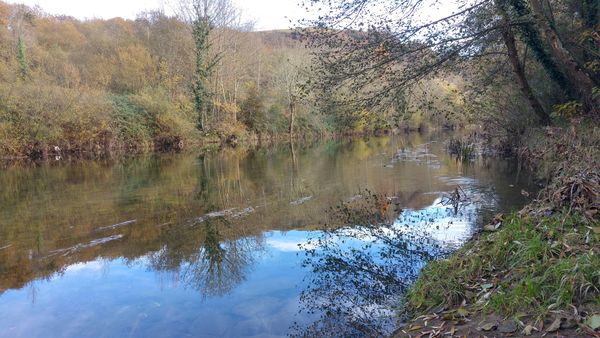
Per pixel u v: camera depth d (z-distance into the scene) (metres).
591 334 2.73
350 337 4.07
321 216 8.85
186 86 31.64
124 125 26.80
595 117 9.30
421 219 8.04
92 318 4.69
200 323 4.51
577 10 10.09
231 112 32.81
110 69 31.23
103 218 9.12
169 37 32.53
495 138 18.03
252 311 4.75
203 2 29.53
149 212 9.61
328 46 8.81
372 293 5.08
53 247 7.21
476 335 3.18
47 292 5.41
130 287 5.52
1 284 5.70
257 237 7.56
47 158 23.22
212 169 17.47
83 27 45.38
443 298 4.15
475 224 7.38
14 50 29.88
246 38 34.19
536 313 3.18
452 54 9.19
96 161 21.78
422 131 40.12
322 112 9.55
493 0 9.02
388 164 16.75
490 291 3.82
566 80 10.66
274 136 36.47
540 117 12.53
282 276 5.73
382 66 8.89
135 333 4.33
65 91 24.19
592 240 3.88
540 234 4.29
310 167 17.08
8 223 8.80
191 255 6.73
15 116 22.50
